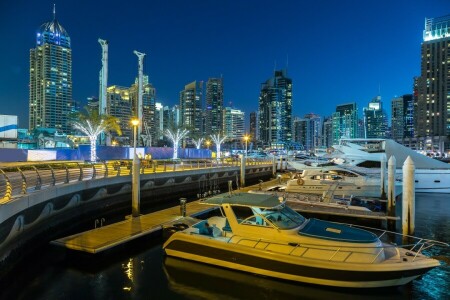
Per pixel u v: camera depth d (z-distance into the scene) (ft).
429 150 503.61
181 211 65.98
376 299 36.22
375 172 114.32
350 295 36.35
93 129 166.30
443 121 651.66
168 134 274.77
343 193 91.76
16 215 42.78
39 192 50.67
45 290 36.94
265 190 96.02
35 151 149.69
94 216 74.28
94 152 164.14
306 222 43.32
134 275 40.73
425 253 50.75
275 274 38.96
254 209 41.73
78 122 167.53
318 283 37.40
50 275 40.78
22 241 45.65
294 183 94.17
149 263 44.27
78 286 37.91
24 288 37.42
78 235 50.16
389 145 122.72
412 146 585.63
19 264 43.98
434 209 86.84
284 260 38.27
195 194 116.16
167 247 45.34
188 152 239.30
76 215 67.31
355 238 38.50
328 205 75.97
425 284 39.24
